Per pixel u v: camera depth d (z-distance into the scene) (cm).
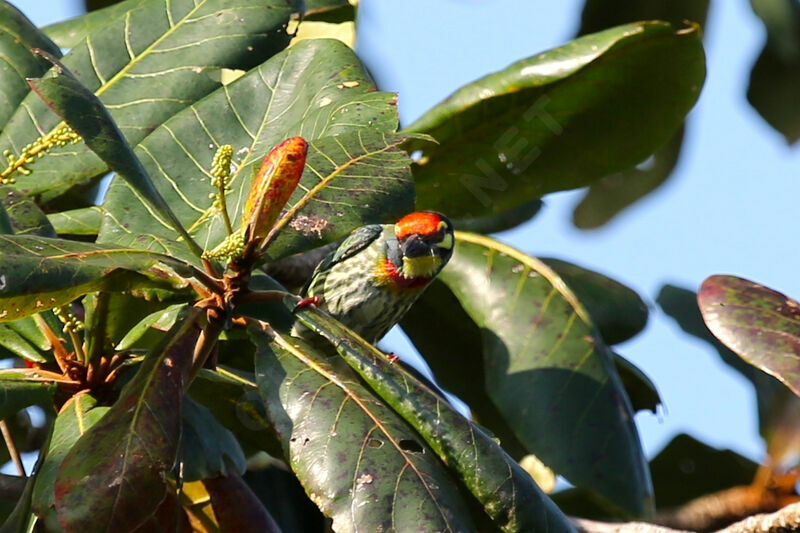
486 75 955
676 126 998
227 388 739
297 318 640
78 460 558
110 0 1257
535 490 596
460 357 1068
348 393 612
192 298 668
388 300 923
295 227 666
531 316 952
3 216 680
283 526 964
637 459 919
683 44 952
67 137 688
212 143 794
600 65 961
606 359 944
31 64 852
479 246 990
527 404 925
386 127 747
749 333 691
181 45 866
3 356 770
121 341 708
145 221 734
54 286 561
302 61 829
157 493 558
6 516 750
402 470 579
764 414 1124
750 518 791
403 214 688
